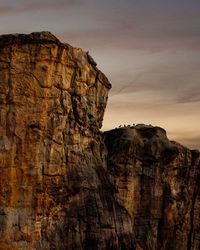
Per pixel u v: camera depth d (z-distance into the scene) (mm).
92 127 142750
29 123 128750
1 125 127875
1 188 126688
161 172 171500
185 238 180000
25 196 127750
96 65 144250
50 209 130250
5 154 127250
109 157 162750
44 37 129125
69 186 133625
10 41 128375
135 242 144750
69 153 134750
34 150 128750
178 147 175250
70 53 134625
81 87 137500
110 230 139125
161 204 172375
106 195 141375
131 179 164500
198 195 184250
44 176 129875
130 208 164750
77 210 134250
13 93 128500
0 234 125375
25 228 127125
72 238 132500
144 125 180000
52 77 130375
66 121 134250
